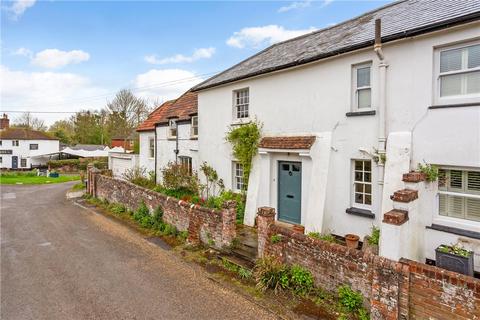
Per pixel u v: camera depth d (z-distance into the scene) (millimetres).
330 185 8906
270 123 10875
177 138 17078
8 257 9055
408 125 7324
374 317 5176
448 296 4523
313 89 9414
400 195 6234
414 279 4852
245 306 6074
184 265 8156
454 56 6793
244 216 11289
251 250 8344
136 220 12766
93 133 64062
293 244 6676
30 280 7457
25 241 10664
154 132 19672
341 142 8719
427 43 6984
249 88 11719
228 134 12344
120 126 55156
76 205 17391
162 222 11508
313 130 9461
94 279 7449
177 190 15141
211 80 14336
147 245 9836
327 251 6031
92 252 9344
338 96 8750
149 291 6797
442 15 7047
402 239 5895
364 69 8391
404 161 7133
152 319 5734
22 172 42344
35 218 14406
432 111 6906
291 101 10109
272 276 6578
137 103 56062
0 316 5902
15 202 19266
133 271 7871
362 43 7852
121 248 9633
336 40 9672
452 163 6629
